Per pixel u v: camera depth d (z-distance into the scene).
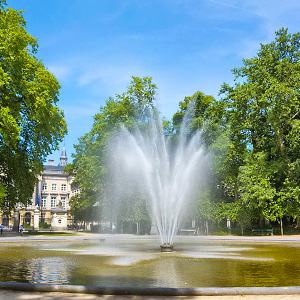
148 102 44.16
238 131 40.59
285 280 9.20
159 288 7.08
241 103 38.72
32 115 30.62
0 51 25.39
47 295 7.02
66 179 108.12
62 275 10.08
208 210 39.72
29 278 9.55
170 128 45.66
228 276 9.84
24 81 28.23
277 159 37.28
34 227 59.38
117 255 16.19
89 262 13.31
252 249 19.84
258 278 9.48
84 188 54.94
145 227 44.69
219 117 42.75
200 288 7.03
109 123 45.97
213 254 16.69
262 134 40.03
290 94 34.78
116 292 7.10
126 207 46.31
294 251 18.45
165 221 24.16
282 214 34.91
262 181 34.59
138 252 17.88
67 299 6.64
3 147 31.44
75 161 57.16
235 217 38.56
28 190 36.53
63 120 37.97
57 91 35.03
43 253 17.38
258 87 37.88
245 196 35.12
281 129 36.69
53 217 53.06
